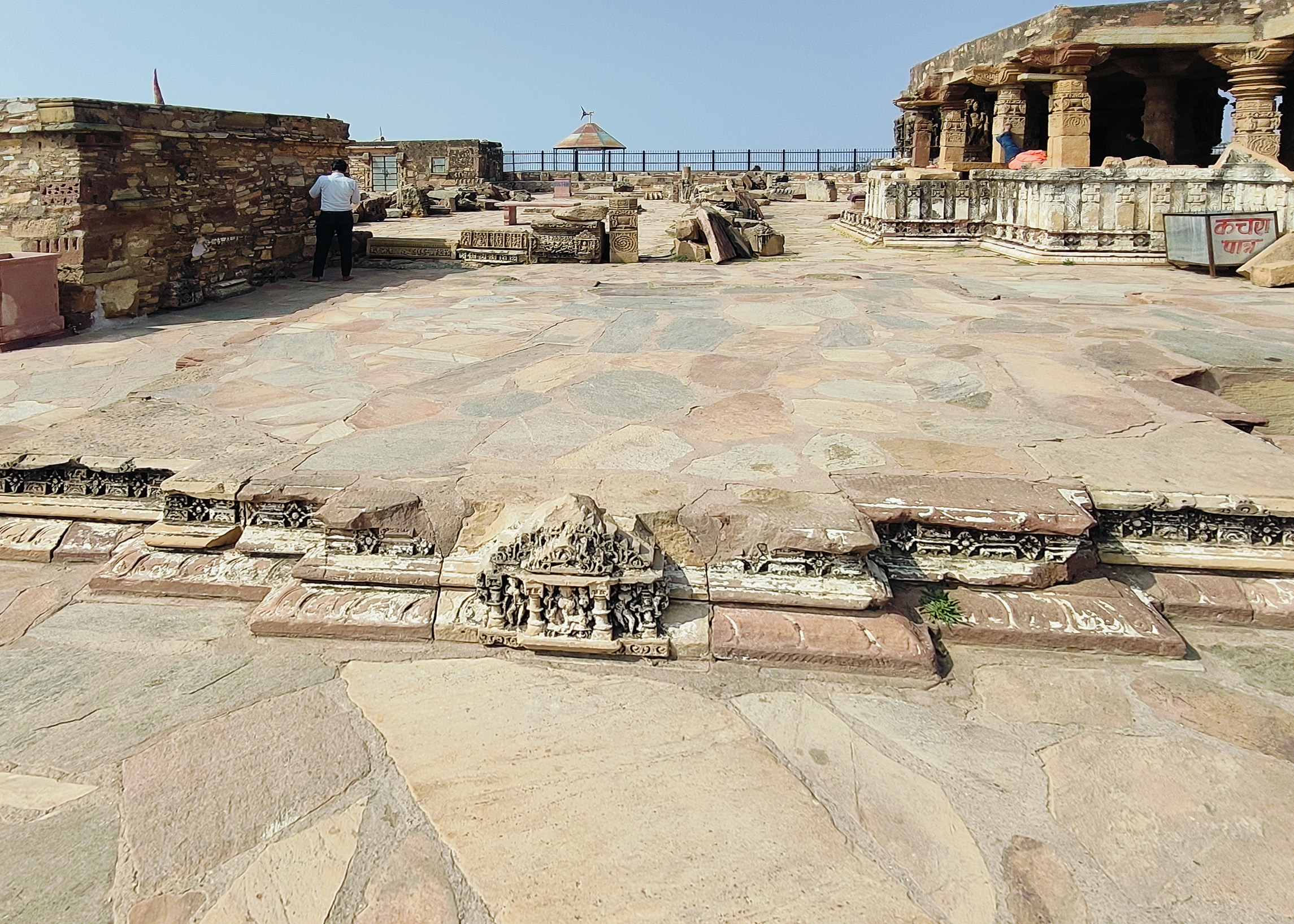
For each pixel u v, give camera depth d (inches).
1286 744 98.6
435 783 92.4
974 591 126.9
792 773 94.4
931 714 105.7
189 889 78.5
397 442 163.2
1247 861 82.1
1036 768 95.6
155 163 355.3
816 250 602.9
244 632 123.6
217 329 328.8
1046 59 570.9
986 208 589.6
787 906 76.7
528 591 118.1
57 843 83.5
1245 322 272.4
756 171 1865.2
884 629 116.3
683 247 534.3
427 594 126.2
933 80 803.4
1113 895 78.4
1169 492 132.6
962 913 76.4
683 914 75.9
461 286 401.1
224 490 138.9
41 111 307.0
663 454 155.8
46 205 319.6
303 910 76.3
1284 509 128.3
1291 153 754.2
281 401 194.4
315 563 130.1
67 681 111.3
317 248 452.4
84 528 148.6
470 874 80.3
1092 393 191.2
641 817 87.3
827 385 203.9
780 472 144.9
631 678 112.4
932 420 174.7
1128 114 893.8
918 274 415.8
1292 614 123.2
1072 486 134.8
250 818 87.0
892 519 128.7
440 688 109.7
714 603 122.2
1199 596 126.3
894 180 607.2
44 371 259.6
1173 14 560.4
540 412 183.9
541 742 99.3
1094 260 468.4
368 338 266.7
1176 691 109.1
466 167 1494.8
